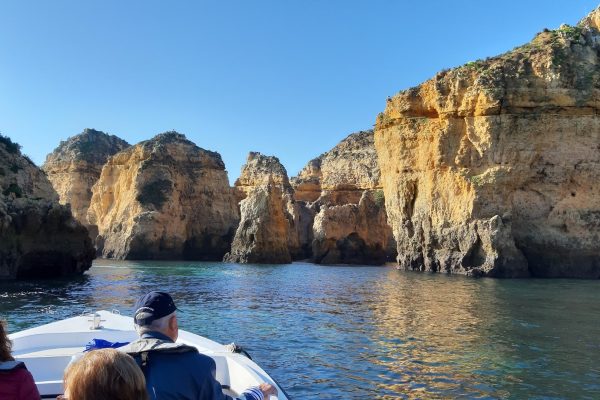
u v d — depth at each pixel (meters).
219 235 98.69
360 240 90.62
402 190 64.62
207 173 100.94
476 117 57.06
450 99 58.97
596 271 53.66
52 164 123.38
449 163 58.81
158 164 96.06
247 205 81.50
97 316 11.34
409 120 63.91
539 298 32.12
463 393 12.76
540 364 15.40
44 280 43.81
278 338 19.05
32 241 45.22
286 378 13.91
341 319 23.41
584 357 16.25
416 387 13.20
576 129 54.41
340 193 110.75
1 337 4.57
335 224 89.31
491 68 57.09
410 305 28.56
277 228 81.06
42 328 10.70
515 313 25.41
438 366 15.16
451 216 58.19
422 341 18.58
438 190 59.59
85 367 3.86
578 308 27.39
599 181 54.19
